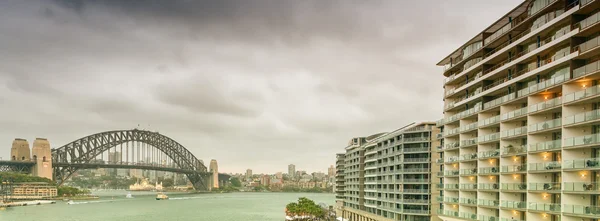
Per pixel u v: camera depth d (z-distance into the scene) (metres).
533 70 69.94
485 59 84.56
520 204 74.06
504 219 77.81
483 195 86.00
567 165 62.75
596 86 58.69
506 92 81.50
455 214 95.38
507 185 77.25
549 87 66.81
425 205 127.19
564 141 63.25
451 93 98.81
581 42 62.16
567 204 62.66
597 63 58.28
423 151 128.88
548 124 67.19
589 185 60.00
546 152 68.31
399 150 135.00
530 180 70.69
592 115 59.09
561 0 65.38
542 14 70.00
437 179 126.69
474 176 90.56
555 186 66.44
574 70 62.03
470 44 91.88
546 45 67.06
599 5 59.19
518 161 76.31
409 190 129.88
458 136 97.69
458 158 95.75
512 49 77.38
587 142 59.78
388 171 143.25
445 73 103.06
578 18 62.66
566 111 63.31
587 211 59.78
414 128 136.62
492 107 82.06
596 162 58.84
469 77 93.38
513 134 75.62
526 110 72.62
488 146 85.00
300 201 195.75
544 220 68.69
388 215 142.00
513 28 76.38
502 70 78.88
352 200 189.62
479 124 86.00
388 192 142.00
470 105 93.12
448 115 101.81
